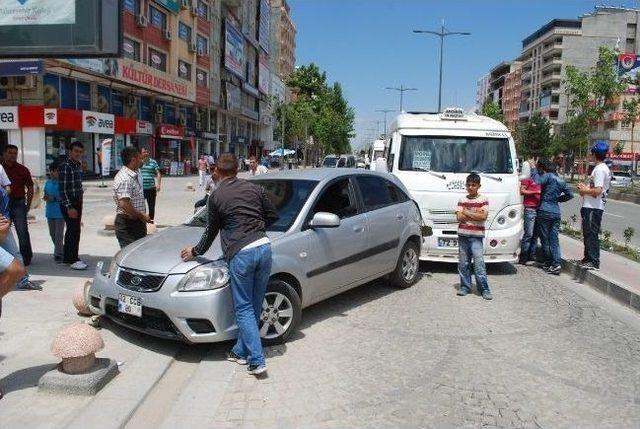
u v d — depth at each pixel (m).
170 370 5.00
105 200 20.03
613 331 6.31
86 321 5.88
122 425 3.87
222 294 5.04
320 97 94.88
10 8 7.36
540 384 4.78
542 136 66.25
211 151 56.62
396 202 7.91
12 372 4.58
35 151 28.11
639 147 72.00
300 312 5.75
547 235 9.54
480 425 4.03
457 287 8.28
